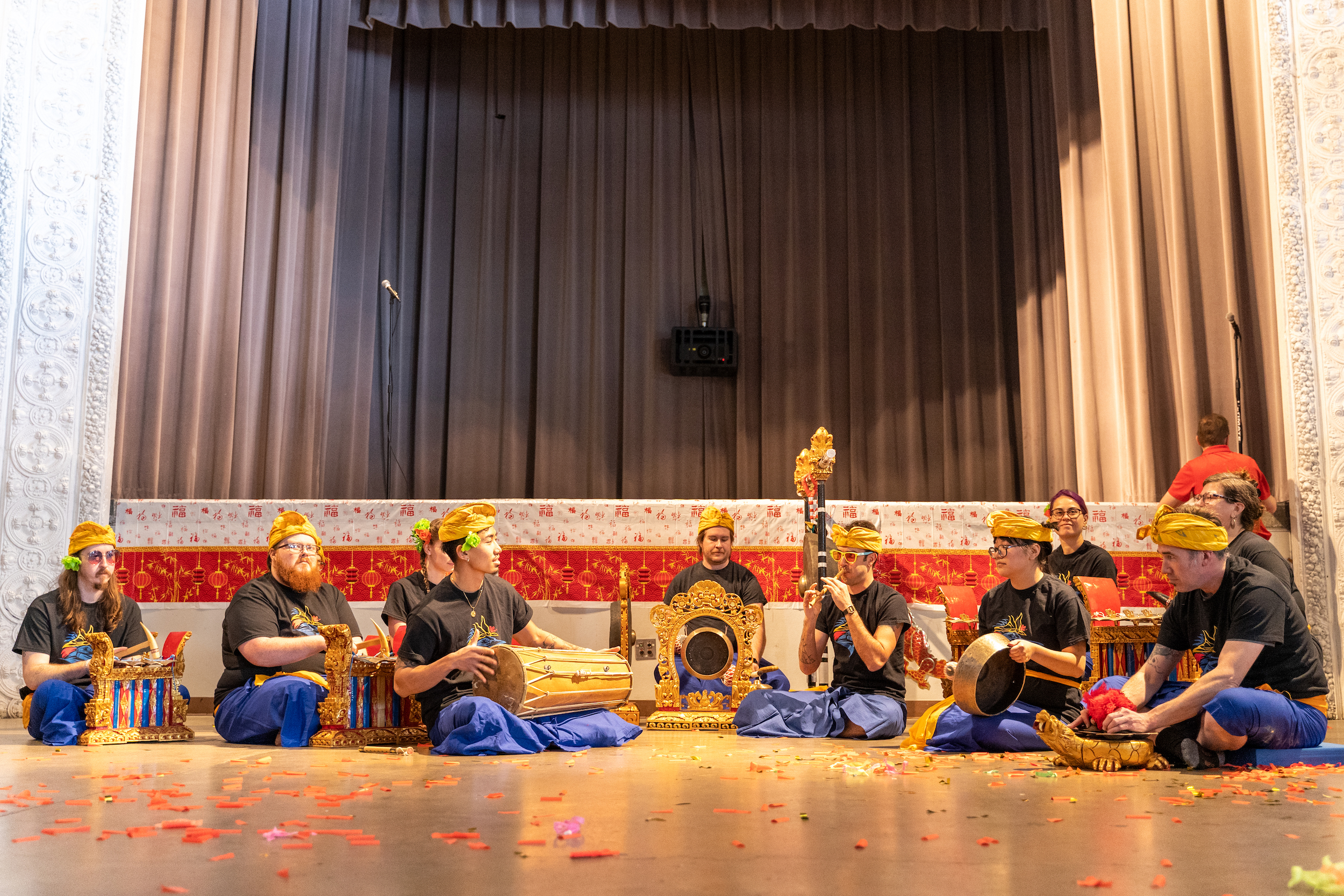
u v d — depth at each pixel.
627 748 4.12
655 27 10.06
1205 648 3.51
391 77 9.94
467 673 4.15
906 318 9.63
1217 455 5.54
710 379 9.73
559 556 5.96
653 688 5.82
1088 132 8.41
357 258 9.30
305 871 1.83
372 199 9.46
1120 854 1.99
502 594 4.42
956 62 9.99
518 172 9.92
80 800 2.68
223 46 7.60
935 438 9.55
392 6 8.80
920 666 5.09
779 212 9.87
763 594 5.67
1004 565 4.13
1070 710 4.00
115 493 6.52
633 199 9.91
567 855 1.97
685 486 9.59
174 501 6.04
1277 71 6.64
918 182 9.92
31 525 6.12
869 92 10.02
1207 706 3.34
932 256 9.81
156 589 5.95
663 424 9.65
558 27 9.13
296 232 8.22
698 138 9.97
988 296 9.73
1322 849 2.04
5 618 6.00
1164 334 7.30
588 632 5.90
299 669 4.66
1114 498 7.86
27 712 4.46
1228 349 6.75
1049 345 9.23
